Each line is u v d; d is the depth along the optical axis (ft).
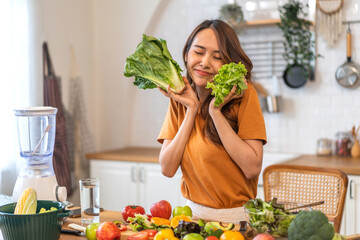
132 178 12.30
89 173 13.62
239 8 12.28
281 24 12.00
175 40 13.70
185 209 5.69
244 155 5.63
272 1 12.32
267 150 12.89
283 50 12.52
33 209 5.18
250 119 5.82
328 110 12.26
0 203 7.16
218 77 5.46
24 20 11.16
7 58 10.71
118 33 14.10
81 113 13.44
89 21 14.15
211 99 6.03
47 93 11.93
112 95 14.34
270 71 12.71
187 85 6.00
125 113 14.24
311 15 12.01
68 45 13.25
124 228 5.31
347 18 11.92
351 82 11.82
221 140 5.74
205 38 5.82
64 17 13.11
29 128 6.26
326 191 7.16
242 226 5.15
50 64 12.18
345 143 11.78
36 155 6.23
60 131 12.01
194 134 6.06
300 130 12.57
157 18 13.82
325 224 4.23
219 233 4.77
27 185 6.16
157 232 5.03
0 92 10.57
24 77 11.18
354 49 11.90
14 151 10.87
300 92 12.50
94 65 14.42
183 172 6.22
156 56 5.82
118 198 12.55
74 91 13.33
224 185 5.88
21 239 4.91
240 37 12.87
